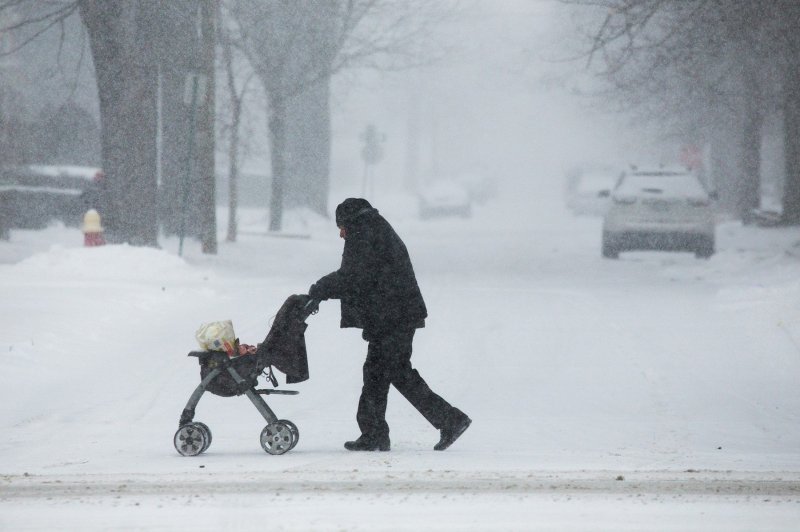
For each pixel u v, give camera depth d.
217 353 26.48
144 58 85.19
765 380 39.88
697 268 82.94
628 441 29.22
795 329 47.19
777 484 22.00
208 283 69.12
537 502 20.25
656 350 45.88
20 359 40.62
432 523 18.56
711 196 97.50
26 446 28.27
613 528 18.23
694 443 28.83
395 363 26.89
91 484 22.16
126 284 64.12
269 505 20.03
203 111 91.75
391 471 23.59
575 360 44.22
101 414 33.75
